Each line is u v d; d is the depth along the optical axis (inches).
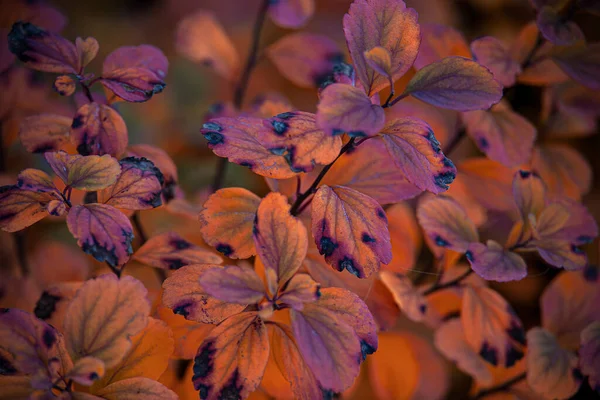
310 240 19.3
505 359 19.9
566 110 22.3
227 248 18.4
